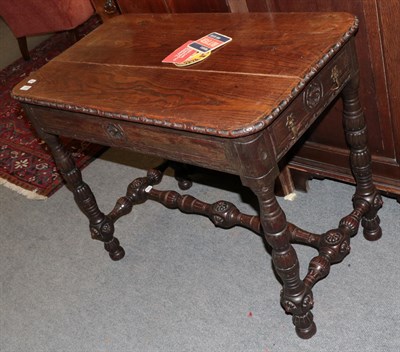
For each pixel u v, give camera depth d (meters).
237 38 1.33
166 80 1.26
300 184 1.88
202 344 1.51
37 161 2.62
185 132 1.12
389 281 1.51
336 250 1.47
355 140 1.46
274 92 1.07
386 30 1.32
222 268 1.72
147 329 1.60
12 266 2.00
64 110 1.37
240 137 1.03
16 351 1.67
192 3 1.61
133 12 1.80
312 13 1.32
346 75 1.28
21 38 3.77
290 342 1.45
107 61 1.45
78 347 1.62
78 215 2.17
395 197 1.67
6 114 3.15
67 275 1.89
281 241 1.22
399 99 1.44
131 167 2.35
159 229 1.95
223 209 1.69
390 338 1.37
